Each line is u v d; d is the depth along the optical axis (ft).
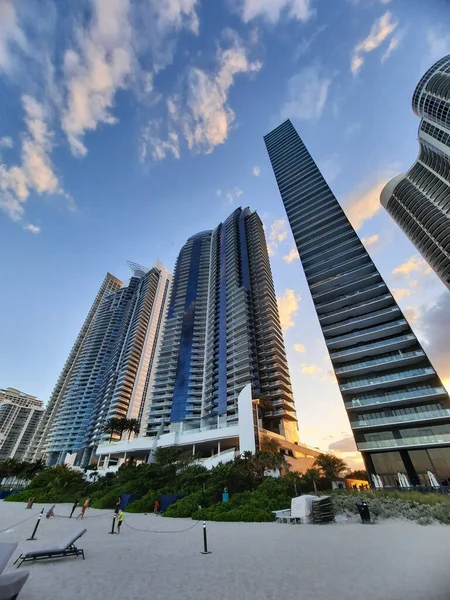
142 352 438.40
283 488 86.07
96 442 359.05
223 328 323.78
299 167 337.11
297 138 384.88
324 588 20.34
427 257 270.46
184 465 132.87
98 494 124.06
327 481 112.06
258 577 23.72
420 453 122.31
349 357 162.81
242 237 409.28
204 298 386.11
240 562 28.89
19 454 577.02
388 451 128.16
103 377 466.29
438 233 253.65
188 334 348.79
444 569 22.99
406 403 136.15
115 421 304.09
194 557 31.63
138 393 397.19
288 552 32.48
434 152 263.49
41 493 140.77
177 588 21.39
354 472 190.70
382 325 162.30
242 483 95.76
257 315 318.04
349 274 197.06
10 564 27.84
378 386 145.79
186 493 97.25
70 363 593.01
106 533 50.60
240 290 338.95
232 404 258.16
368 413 142.72
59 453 412.36
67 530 52.80
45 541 41.06
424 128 266.98
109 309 579.89
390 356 150.71
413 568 23.93
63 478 151.84
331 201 264.72
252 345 289.12
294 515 59.98
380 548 32.48
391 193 319.68
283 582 22.17
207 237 484.74
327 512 56.85
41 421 553.64
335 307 191.21
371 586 20.17
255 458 110.63
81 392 467.52
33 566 27.40
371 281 187.21
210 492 90.02
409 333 153.69
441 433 123.03
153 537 45.93
